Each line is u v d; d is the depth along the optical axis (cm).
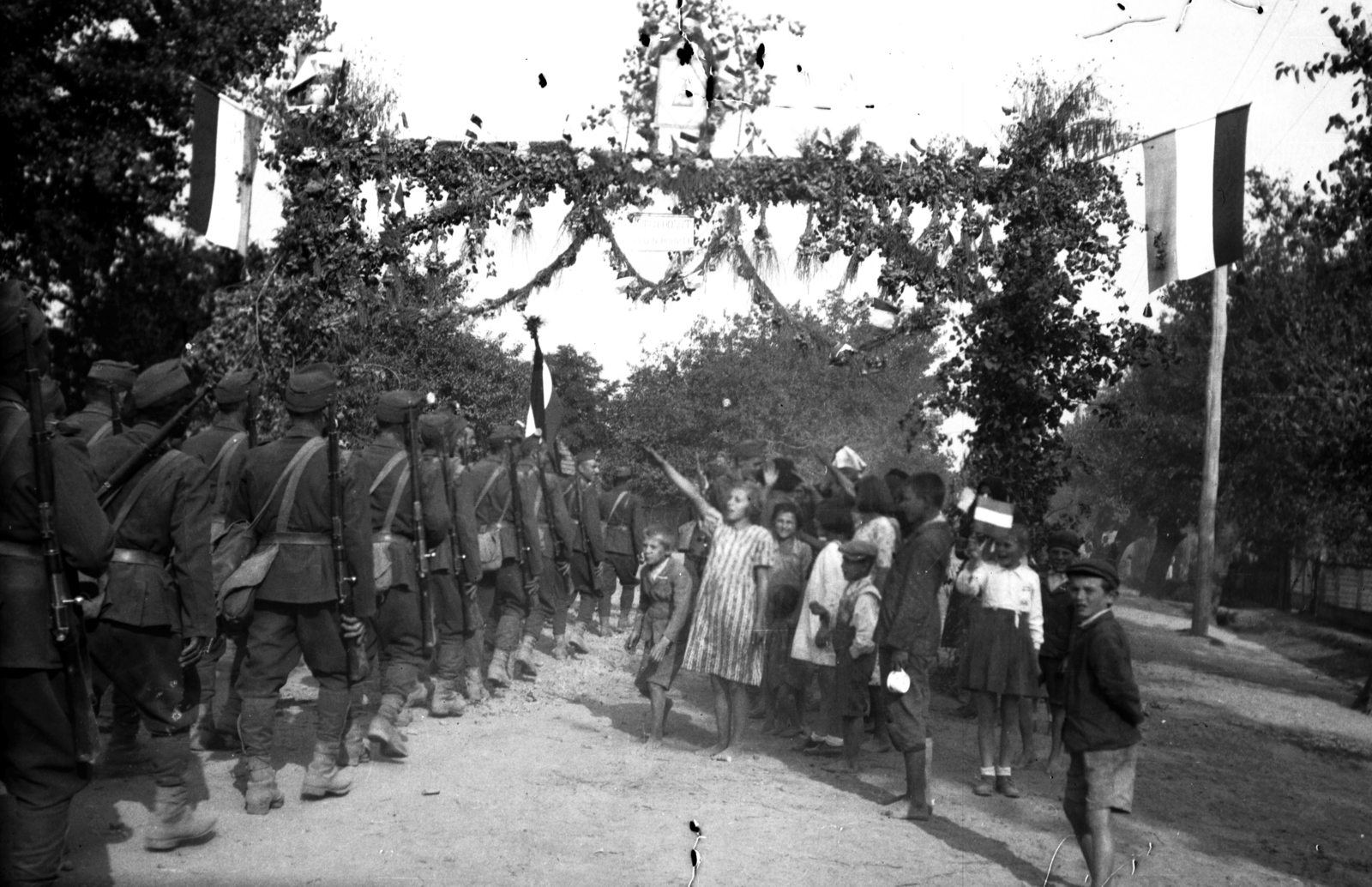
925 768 624
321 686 600
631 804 612
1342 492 1602
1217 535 2723
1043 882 525
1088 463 1127
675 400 902
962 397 1035
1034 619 702
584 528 1327
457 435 870
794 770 718
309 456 587
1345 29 1234
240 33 2059
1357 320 1530
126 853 507
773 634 793
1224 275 2208
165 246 2222
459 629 825
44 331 441
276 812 577
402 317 1014
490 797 615
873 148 1007
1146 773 818
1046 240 1017
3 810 456
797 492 884
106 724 720
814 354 948
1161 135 943
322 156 1010
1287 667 1825
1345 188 1361
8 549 426
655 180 978
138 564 507
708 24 975
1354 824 718
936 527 647
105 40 2069
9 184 2044
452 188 1008
